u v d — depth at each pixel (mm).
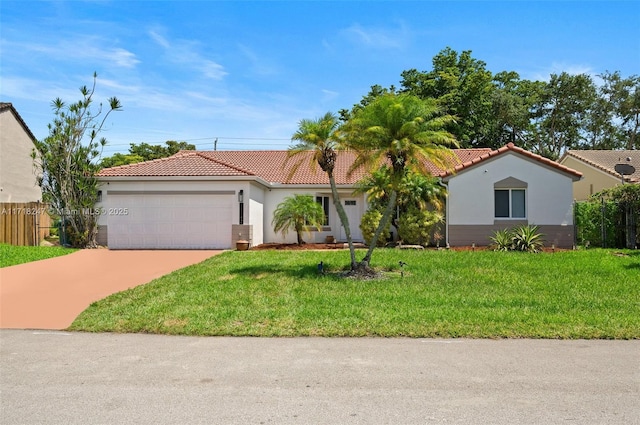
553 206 19172
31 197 26156
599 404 4445
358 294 9586
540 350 6215
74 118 18484
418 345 6457
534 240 17688
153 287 10383
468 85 33906
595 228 19078
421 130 11688
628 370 5410
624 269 12609
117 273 12648
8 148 24219
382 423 4043
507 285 10531
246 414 4230
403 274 11938
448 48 36812
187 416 4195
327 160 12023
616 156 29125
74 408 4371
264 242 21812
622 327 7188
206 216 18547
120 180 18578
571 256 15242
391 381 5059
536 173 19203
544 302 8859
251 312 8117
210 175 18250
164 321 7613
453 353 6078
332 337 6875
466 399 4562
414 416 4180
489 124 36781
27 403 4488
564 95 42031
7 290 10359
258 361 5762
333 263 13680
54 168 18406
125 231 18703
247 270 12555
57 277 12039
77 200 18484
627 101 41625
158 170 18891
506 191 19406
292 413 4250
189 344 6531
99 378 5172
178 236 18609
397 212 19703
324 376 5219
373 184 18859
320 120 12047
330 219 22266
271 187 21609
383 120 11422
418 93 35531
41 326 7551
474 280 11141
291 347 6367
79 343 6602
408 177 18203
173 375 5262
